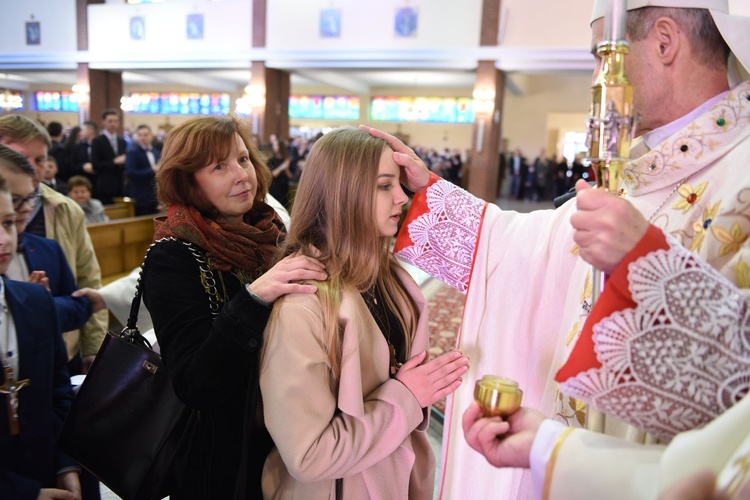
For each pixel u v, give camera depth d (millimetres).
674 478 492
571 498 565
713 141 813
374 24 10328
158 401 1104
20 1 12594
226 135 1127
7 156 1374
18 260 1528
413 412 970
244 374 977
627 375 609
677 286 592
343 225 998
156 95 18781
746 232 731
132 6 11852
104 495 1992
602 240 612
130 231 3803
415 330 1169
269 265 1145
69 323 1543
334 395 960
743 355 572
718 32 791
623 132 632
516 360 1152
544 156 15773
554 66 9414
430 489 1158
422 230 1269
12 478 1102
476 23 9719
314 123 18312
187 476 1076
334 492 967
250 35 11172
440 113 17406
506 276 1180
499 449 649
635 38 821
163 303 1043
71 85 18891
